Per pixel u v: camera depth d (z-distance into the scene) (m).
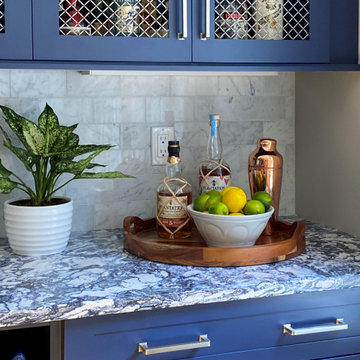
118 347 1.38
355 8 1.82
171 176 1.75
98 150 1.71
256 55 1.71
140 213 2.02
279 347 1.48
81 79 1.91
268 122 2.13
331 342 1.52
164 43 1.64
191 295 1.37
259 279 1.46
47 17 1.56
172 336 1.41
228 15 1.71
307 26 1.77
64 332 1.34
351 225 1.90
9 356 1.45
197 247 1.56
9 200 1.77
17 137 1.86
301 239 1.69
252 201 1.62
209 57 1.68
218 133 1.86
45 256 1.67
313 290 1.46
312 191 2.09
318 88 2.01
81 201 1.96
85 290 1.38
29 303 1.30
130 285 1.42
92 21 1.61
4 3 1.53
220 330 1.44
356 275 1.50
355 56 1.83
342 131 1.91
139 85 1.97
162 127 2.00
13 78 1.85
